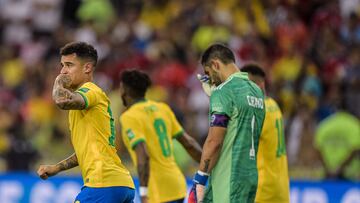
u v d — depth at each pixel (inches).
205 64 1012.5
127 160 1886.1
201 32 2279.8
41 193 1733.5
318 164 1796.3
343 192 1569.9
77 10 2664.9
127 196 957.8
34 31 2691.9
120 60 2315.5
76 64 948.6
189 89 2140.7
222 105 969.5
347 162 1727.4
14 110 2201.0
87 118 938.7
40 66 2386.8
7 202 1753.2
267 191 1143.6
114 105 2071.9
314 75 2031.3
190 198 999.0
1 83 2426.2
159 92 2138.3
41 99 2244.1
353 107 1910.7
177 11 2440.9
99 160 937.5
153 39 2388.0
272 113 1154.0
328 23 2188.7
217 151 967.0
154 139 1221.7
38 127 2122.3
